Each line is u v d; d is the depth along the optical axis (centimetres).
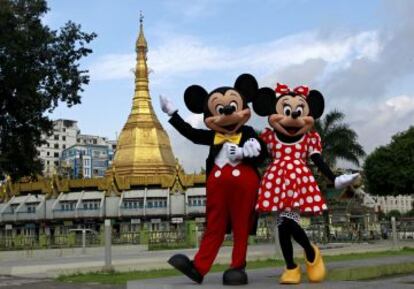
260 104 944
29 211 6694
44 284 1573
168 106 941
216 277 976
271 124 928
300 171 904
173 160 7238
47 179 6844
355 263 1217
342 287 812
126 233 3934
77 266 1906
